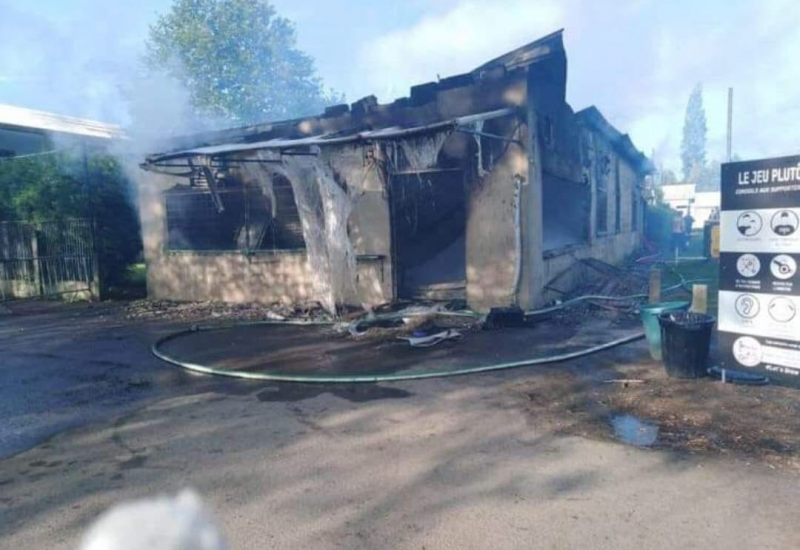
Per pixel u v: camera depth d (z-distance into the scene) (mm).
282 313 10445
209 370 6824
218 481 3873
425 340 7836
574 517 3268
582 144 13203
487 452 4227
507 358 6938
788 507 3311
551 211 13117
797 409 4863
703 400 5191
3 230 15188
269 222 11859
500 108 9297
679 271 16266
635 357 6891
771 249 5348
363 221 10586
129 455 4387
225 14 32344
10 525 3371
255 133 11727
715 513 3268
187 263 12781
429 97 10023
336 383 6172
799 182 5137
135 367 7199
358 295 10680
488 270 9625
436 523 3248
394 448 4355
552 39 9180
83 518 3430
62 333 9750
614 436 4461
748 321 5535
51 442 4711
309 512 3414
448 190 10758
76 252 14078
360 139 8273
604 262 14891
